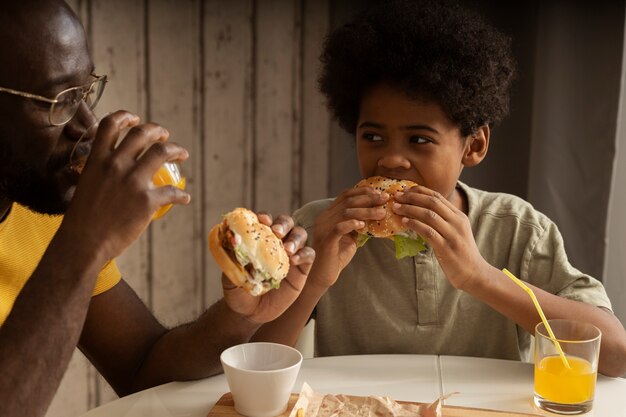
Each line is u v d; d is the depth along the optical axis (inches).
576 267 106.5
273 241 54.7
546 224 76.4
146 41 113.0
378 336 75.7
